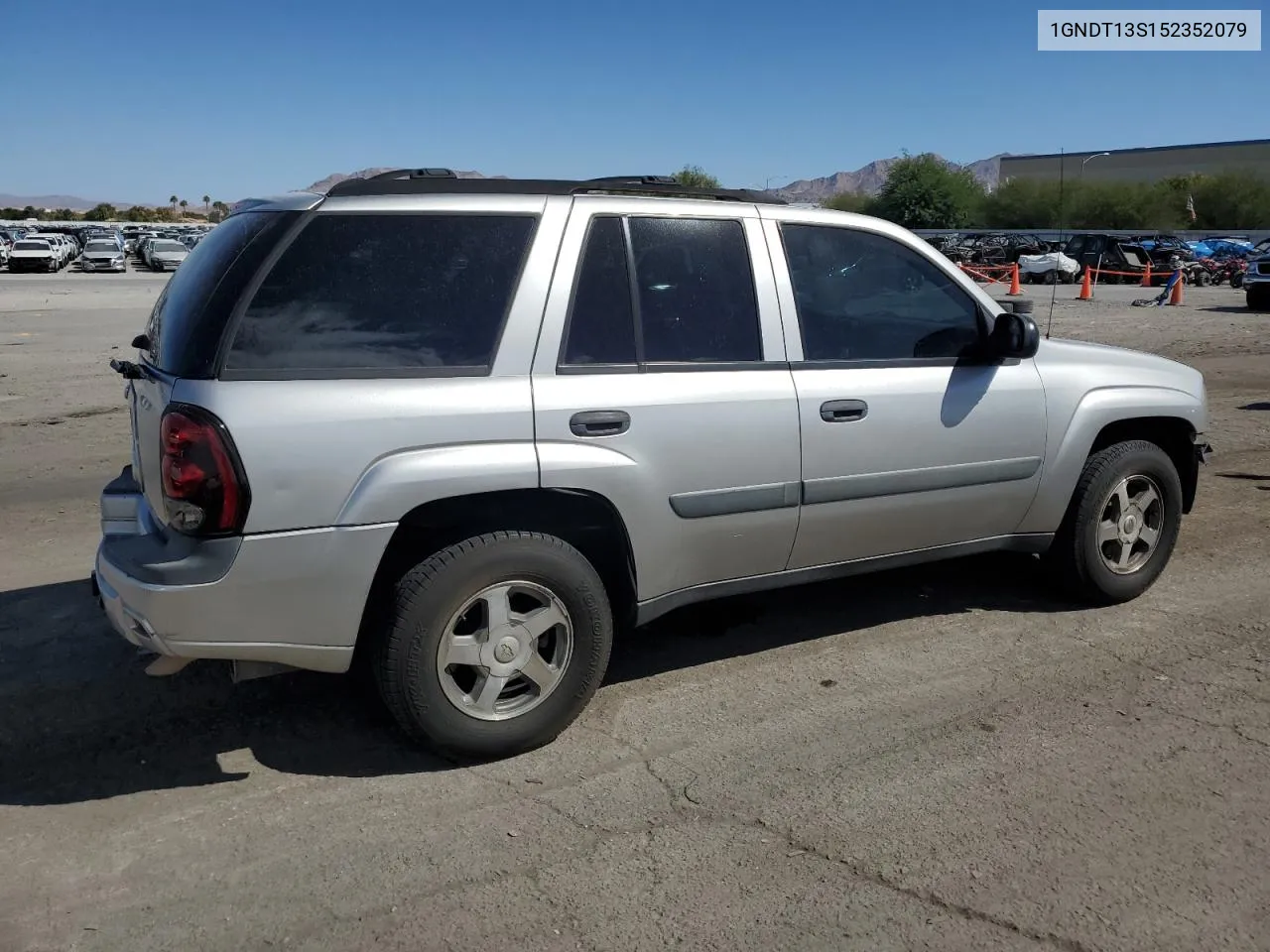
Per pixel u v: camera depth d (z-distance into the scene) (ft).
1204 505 24.31
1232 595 18.22
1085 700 14.14
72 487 25.91
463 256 12.17
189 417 10.86
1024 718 13.61
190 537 11.04
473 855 10.64
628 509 12.76
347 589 11.44
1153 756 12.62
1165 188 186.60
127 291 101.71
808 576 14.79
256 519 10.93
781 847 10.77
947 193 202.90
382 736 13.12
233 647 11.26
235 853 10.67
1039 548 16.81
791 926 9.56
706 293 13.51
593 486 12.43
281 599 11.23
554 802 11.64
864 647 15.96
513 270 12.32
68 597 17.74
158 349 12.28
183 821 11.24
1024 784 11.97
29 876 10.28
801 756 12.67
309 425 11.09
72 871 10.37
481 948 9.29
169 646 11.12
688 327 13.30
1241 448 30.76
